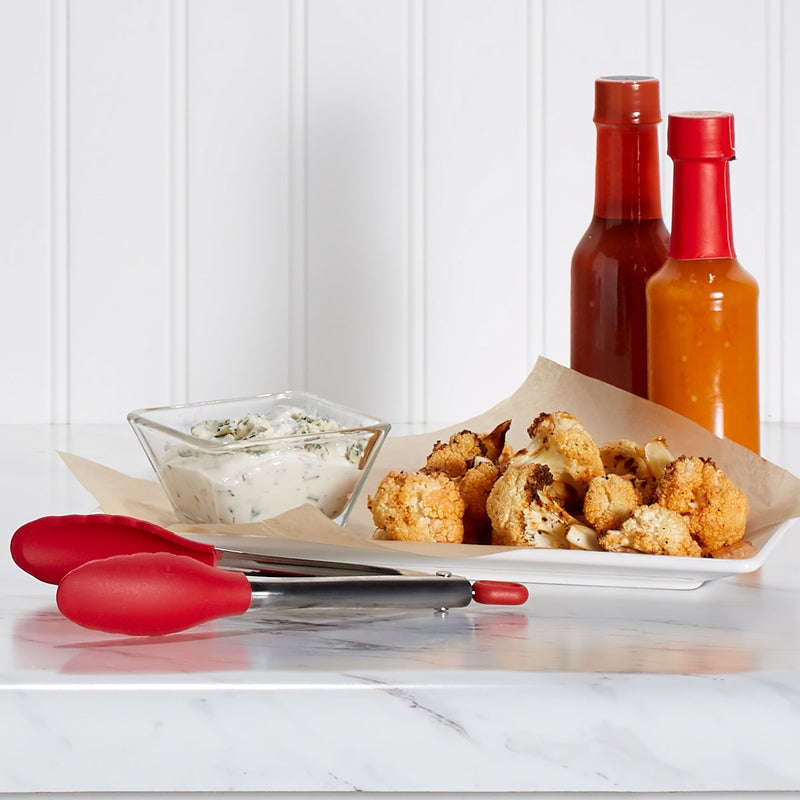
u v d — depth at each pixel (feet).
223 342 4.91
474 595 3.40
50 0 4.80
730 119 3.72
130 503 3.76
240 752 3.17
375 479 3.95
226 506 3.65
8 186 4.84
